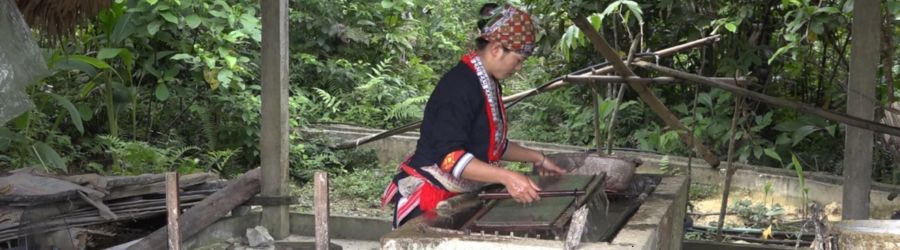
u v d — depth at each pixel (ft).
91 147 26.89
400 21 39.83
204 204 17.17
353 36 36.91
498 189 11.85
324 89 35.88
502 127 11.24
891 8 21.08
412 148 30.37
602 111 19.38
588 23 15.71
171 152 26.20
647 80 16.56
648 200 12.42
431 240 9.12
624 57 27.55
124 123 28.68
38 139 25.43
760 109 29.63
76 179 15.85
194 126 29.71
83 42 25.70
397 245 9.23
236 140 29.12
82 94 25.34
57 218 15.02
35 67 13.53
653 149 29.32
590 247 8.99
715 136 28.40
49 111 26.32
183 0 27.20
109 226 18.47
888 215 23.40
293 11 36.09
